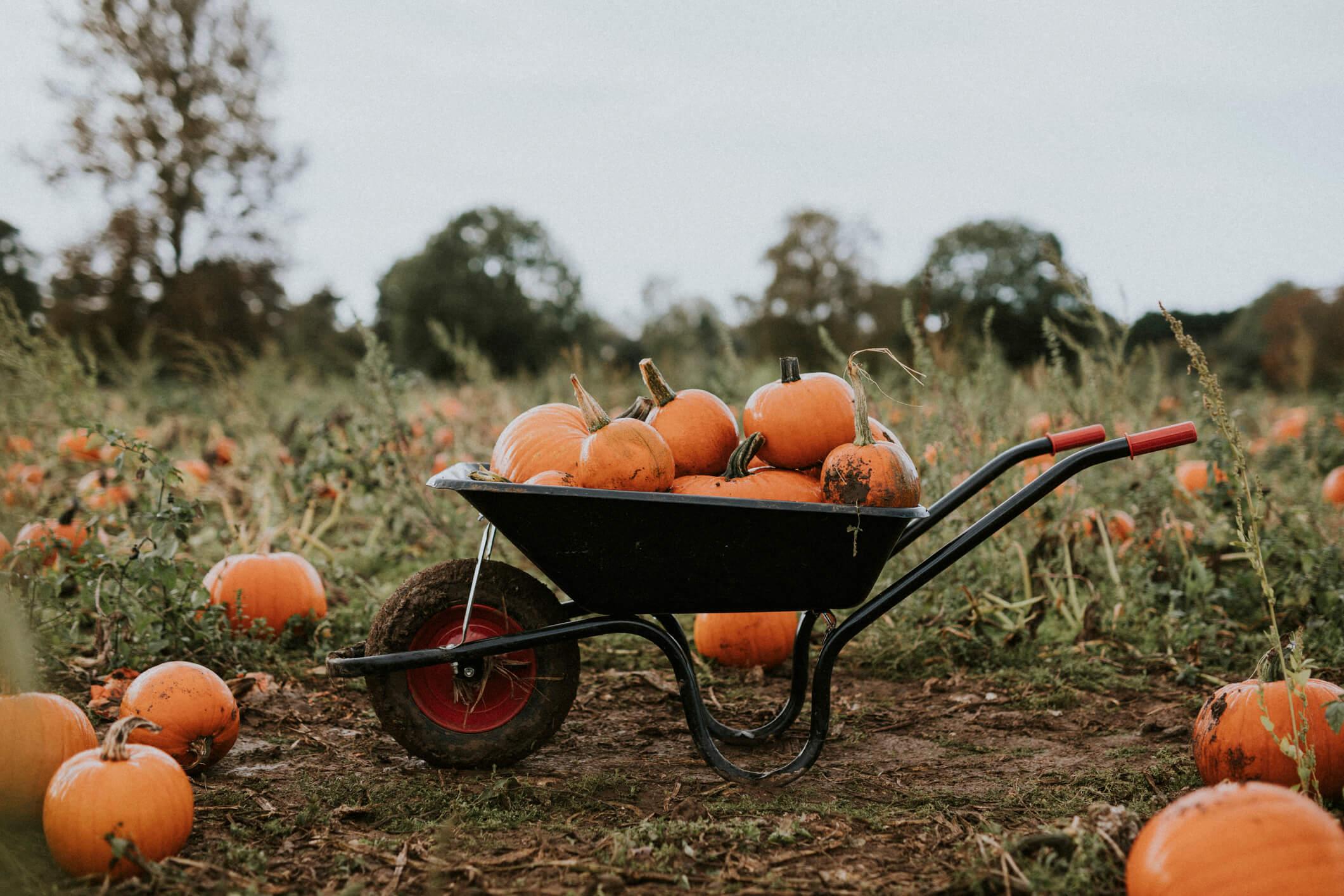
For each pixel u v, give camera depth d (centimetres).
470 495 270
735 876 233
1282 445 843
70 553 405
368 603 501
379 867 239
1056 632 462
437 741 303
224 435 885
